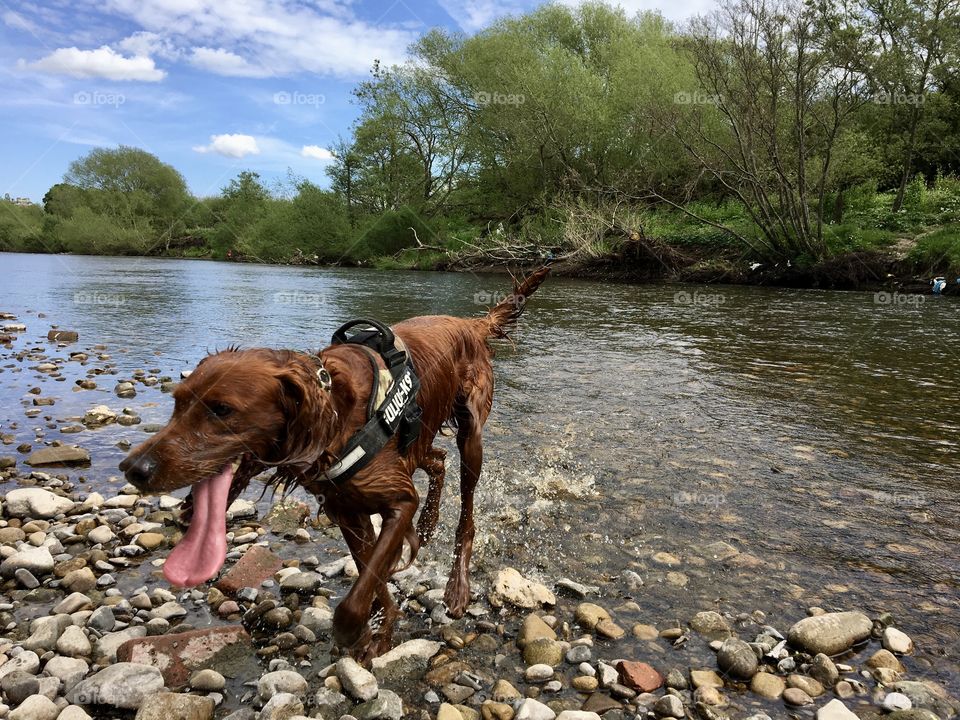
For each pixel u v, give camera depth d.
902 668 1.13
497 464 2.03
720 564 1.46
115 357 3.54
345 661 1.09
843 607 1.30
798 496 1.79
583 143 11.10
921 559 1.47
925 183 10.15
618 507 1.74
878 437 2.26
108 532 1.60
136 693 1.05
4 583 1.41
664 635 1.21
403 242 13.22
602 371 3.18
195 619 1.29
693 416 2.48
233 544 1.58
